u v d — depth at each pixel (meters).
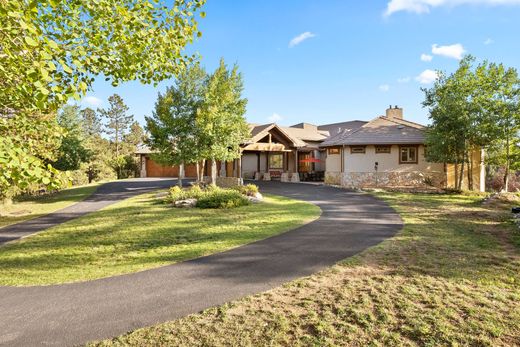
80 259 7.80
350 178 25.91
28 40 2.92
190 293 5.41
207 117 19.44
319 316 4.51
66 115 32.53
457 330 4.06
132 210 14.96
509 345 3.74
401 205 15.21
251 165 34.00
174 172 40.16
